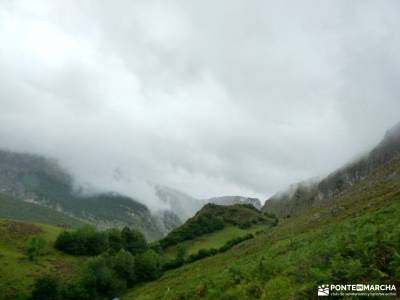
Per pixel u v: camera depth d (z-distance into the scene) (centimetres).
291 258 2378
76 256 14362
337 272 1638
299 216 13062
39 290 9694
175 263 12488
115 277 11038
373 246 1784
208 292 2434
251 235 12925
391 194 6875
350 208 7856
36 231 16300
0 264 11638
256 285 2020
